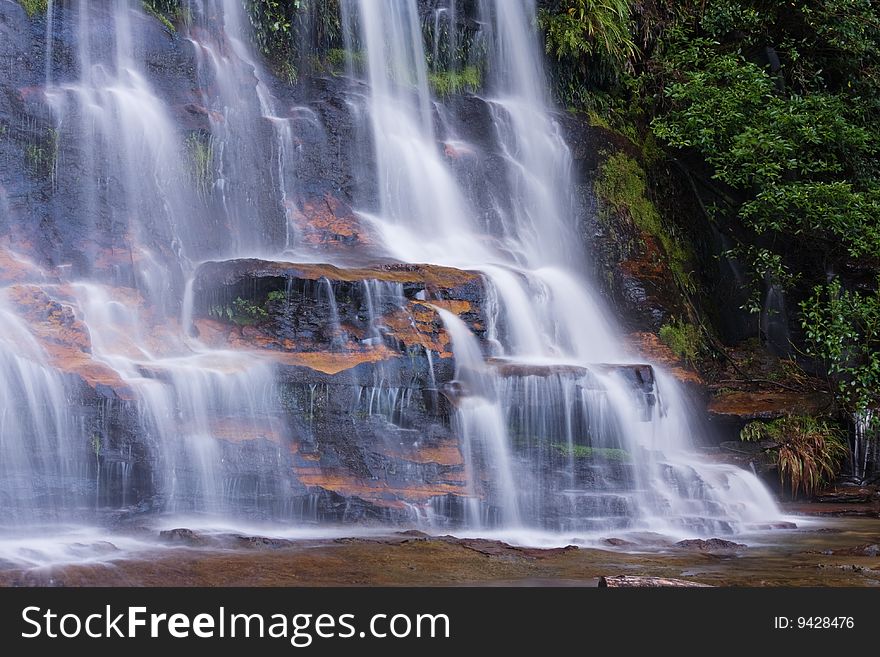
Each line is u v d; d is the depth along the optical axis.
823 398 18.69
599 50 22.22
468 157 19.66
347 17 20.11
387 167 18.84
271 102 18.48
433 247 18.44
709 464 15.89
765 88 21.53
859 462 18.20
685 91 21.78
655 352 18.47
